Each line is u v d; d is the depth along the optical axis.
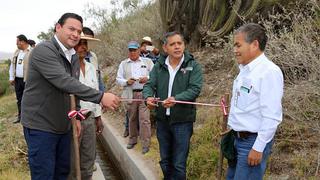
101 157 7.47
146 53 7.10
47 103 3.26
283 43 4.52
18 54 8.42
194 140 5.12
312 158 3.87
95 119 4.80
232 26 6.64
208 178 4.32
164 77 4.03
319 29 4.74
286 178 3.77
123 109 8.55
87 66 4.44
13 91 17.83
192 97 3.85
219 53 7.18
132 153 5.80
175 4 8.05
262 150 2.69
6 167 5.45
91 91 3.16
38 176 3.35
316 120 4.13
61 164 3.62
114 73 11.73
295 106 4.14
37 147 3.28
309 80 4.08
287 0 5.74
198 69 3.96
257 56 2.78
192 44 8.30
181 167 4.00
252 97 2.75
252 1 6.27
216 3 7.01
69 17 3.25
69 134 3.60
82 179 4.37
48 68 3.12
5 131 7.96
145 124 5.78
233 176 3.14
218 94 6.20
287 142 4.21
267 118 2.65
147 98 4.04
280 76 2.69
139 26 11.83
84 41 4.26
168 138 4.17
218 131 4.99
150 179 4.75
